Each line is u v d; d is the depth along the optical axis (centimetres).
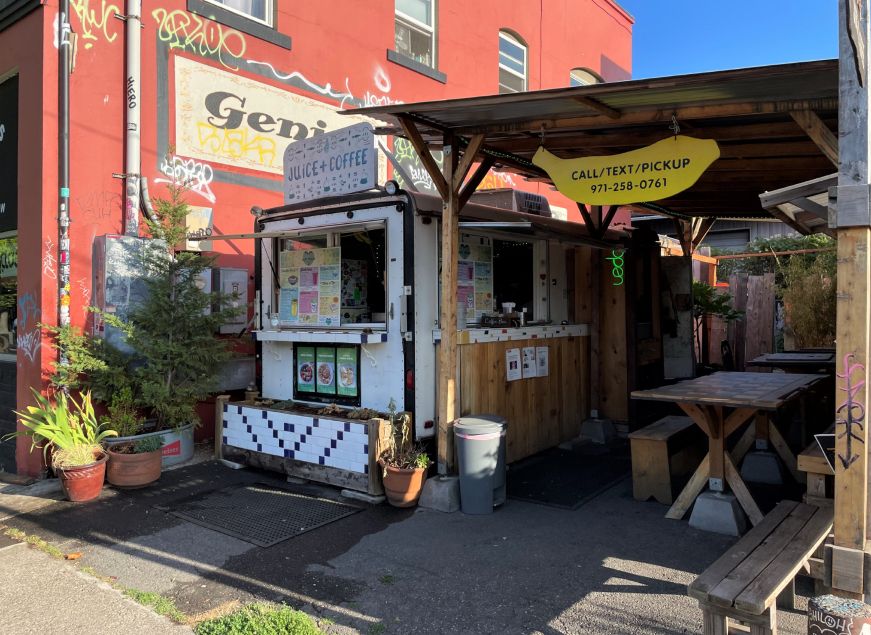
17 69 625
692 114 421
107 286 610
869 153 293
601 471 625
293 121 799
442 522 486
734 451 607
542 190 1245
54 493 564
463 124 507
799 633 326
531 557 421
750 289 1135
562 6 1307
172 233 623
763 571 304
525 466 643
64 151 597
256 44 759
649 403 809
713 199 794
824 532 353
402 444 530
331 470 553
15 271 648
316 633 311
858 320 295
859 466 295
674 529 470
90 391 600
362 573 399
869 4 296
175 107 686
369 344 569
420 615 348
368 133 557
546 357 697
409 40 978
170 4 680
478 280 629
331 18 845
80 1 616
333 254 598
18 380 623
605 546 439
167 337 623
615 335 770
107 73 638
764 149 514
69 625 340
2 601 367
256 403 633
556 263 747
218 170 724
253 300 751
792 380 583
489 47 1123
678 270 899
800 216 518
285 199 638
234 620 312
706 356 1130
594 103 415
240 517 498
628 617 343
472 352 593
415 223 543
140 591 378
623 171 442
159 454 584
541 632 330
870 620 254
